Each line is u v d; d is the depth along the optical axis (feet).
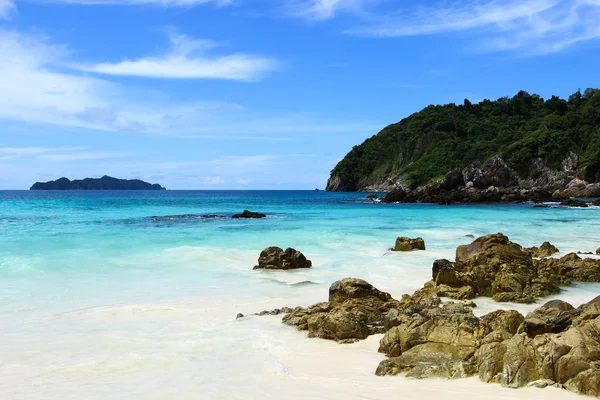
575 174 370.12
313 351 32.45
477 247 59.16
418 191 335.67
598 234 109.19
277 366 29.27
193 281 57.62
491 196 315.17
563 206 252.83
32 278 56.75
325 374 27.68
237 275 61.62
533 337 27.40
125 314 42.73
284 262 65.77
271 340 34.99
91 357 31.09
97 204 253.24
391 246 87.61
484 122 534.78
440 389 23.95
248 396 24.13
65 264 64.85
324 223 136.87
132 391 25.17
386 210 215.72
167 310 44.11
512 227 125.29
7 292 50.11
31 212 175.63
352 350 32.63
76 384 26.37
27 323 39.60
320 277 60.75
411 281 57.82
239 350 32.63
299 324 38.45
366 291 43.34
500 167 368.27
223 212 200.44
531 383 23.65
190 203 287.89
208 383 26.27
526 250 78.18
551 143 393.50
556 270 59.57
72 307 45.06
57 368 29.09
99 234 99.40
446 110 608.60
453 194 320.09
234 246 85.51
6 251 73.67
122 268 64.18
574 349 23.86
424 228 121.08
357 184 612.29
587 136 397.19
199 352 32.19
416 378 26.17
